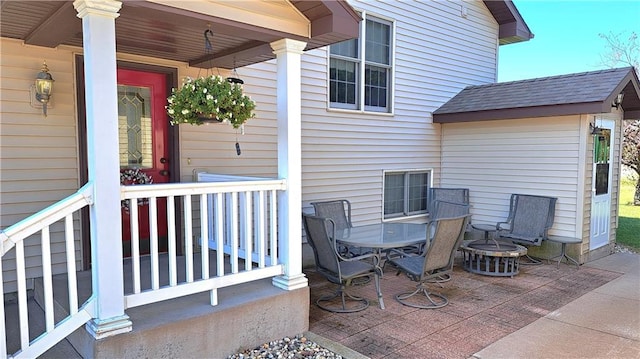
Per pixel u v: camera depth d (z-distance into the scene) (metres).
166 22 2.95
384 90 6.54
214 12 2.79
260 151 5.00
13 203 3.48
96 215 2.38
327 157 5.79
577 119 5.75
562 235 5.95
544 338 3.33
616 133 6.56
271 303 3.18
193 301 3.04
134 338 2.51
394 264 4.22
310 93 5.55
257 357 2.96
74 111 3.72
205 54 4.05
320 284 4.82
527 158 6.34
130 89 4.13
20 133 3.48
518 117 6.12
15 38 3.37
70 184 3.72
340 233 4.68
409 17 6.69
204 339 2.81
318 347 3.13
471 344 3.21
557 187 6.01
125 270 3.79
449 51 7.44
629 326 3.57
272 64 5.06
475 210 7.02
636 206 12.88
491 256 5.21
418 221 7.17
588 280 5.00
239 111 2.97
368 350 3.11
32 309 3.29
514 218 6.23
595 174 6.01
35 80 3.51
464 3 7.65
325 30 3.20
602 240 6.35
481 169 6.93
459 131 7.21
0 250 2.11
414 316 3.78
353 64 6.12
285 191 3.32
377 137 6.41
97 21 2.33
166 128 4.36
